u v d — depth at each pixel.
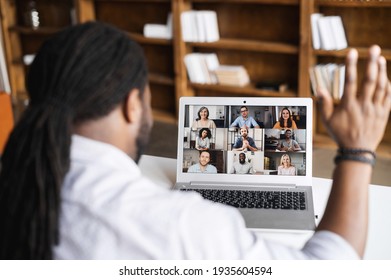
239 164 1.60
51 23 5.14
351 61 0.74
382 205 1.44
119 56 0.71
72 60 0.69
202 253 0.67
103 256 0.67
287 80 3.91
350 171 0.75
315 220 1.39
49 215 0.68
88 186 0.69
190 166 1.62
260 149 1.59
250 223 1.36
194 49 4.23
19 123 0.71
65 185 0.70
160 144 4.01
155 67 4.54
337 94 3.40
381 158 3.48
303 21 3.41
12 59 5.30
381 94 0.75
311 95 3.62
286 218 1.38
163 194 0.70
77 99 0.69
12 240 0.70
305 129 1.58
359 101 0.75
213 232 0.67
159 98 4.66
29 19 5.10
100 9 4.66
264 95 3.87
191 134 1.63
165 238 0.66
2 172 0.70
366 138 0.75
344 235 0.73
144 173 1.69
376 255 1.19
